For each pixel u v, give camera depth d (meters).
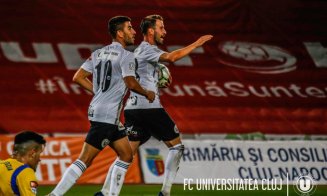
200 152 37.59
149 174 37.16
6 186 14.55
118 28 21.06
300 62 51.12
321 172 38.31
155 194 32.00
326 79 50.50
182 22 51.50
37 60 48.66
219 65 49.97
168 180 23.89
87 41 50.16
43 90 47.09
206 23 51.81
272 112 47.69
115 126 20.62
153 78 23.70
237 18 52.28
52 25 50.28
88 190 33.19
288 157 38.28
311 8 53.19
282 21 52.81
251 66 50.28
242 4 52.81
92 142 20.45
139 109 23.55
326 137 45.34
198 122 46.56
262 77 49.81
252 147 38.12
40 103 46.44
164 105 47.12
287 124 47.22
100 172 36.53
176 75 48.97
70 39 50.00
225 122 46.78
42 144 15.24
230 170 37.66
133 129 23.81
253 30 52.09
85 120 46.06
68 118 46.03
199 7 52.19
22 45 49.06
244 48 51.16
